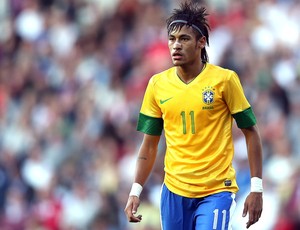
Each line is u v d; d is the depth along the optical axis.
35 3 64.38
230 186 23.83
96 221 46.72
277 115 48.28
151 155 24.84
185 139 23.97
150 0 60.56
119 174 48.41
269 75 50.69
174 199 24.08
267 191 42.91
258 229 42.22
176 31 23.92
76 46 60.53
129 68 57.44
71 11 63.50
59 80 58.69
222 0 57.25
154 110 24.56
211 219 23.59
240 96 23.91
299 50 54.25
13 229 50.22
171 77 24.23
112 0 61.94
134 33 59.44
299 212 42.00
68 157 51.97
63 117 55.22
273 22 55.56
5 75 60.28
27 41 62.41
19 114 57.22
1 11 64.94
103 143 51.16
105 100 55.31
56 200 49.12
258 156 24.05
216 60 53.09
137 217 24.52
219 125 23.86
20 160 53.34
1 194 51.41
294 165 44.16
